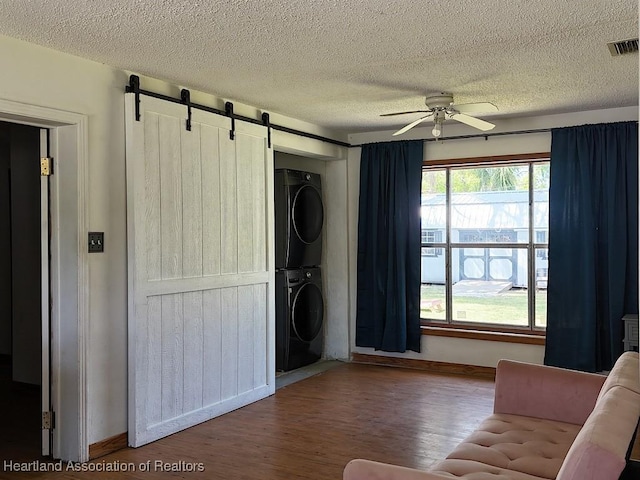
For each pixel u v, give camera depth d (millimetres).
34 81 3158
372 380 5359
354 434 3881
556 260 5055
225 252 4344
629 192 4809
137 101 3645
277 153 6375
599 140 4922
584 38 3158
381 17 2820
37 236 5164
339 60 3514
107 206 3543
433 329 5727
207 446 3666
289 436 3848
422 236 5934
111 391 3574
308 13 2758
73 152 3383
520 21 2893
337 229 6219
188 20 2830
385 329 5852
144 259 3674
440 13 2777
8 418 4301
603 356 4910
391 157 5848
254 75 3830
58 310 3451
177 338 3934
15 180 5312
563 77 3947
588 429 1778
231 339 4414
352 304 6195
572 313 4988
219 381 4297
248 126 4602
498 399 3012
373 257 5945
